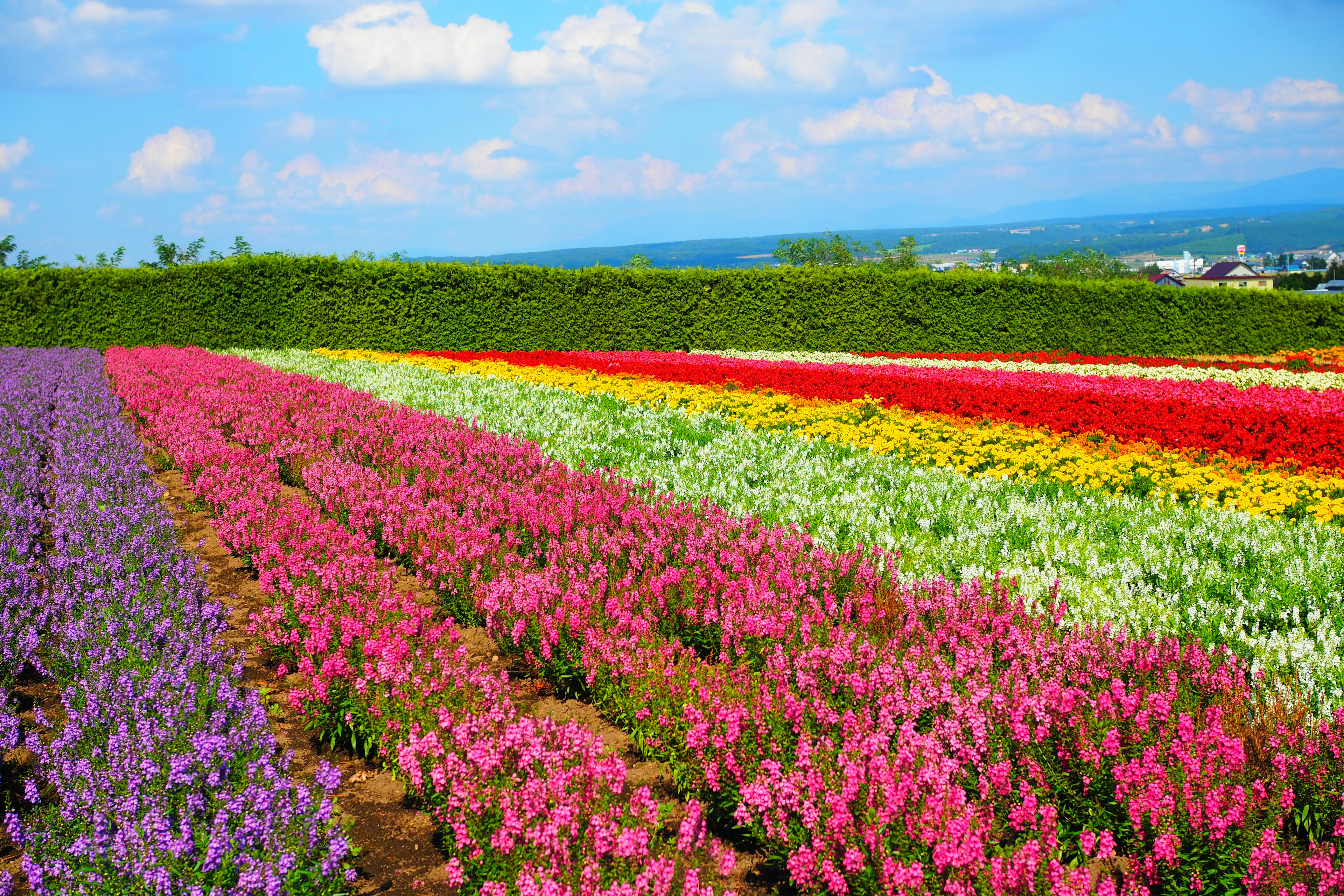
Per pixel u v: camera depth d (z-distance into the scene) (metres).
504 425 13.48
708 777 4.27
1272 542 7.68
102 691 4.88
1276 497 9.15
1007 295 32.06
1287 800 3.93
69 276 27.34
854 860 3.51
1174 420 12.98
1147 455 11.51
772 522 8.43
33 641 5.68
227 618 6.82
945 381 18.38
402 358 25.58
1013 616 5.80
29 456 10.69
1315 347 35.88
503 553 7.39
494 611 6.28
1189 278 142.88
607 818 3.71
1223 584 6.77
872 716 4.77
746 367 20.48
